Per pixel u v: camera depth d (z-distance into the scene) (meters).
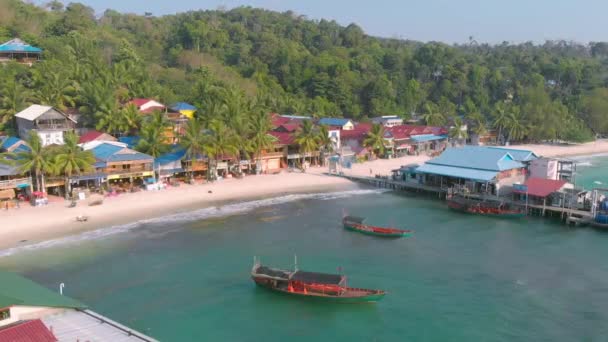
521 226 88.06
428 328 52.38
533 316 54.88
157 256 70.81
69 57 153.00
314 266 68.19
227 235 80.50
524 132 194.25
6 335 38.47
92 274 64.25
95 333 42.47
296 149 136.62
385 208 99.88
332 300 57.84
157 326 52.00
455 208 98.56
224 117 124.19
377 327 52.50
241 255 71.81
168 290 60.34
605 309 56.44
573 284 62.94
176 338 49.88
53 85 125.69
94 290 59.78
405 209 99.31
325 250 74.50
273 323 53.25
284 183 117.50
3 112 117.44
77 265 67.00
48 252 71.19
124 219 86.88
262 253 72.69
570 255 73.25
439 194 108.69
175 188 107.69
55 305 45.50
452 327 52.53
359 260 70.56
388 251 74.44
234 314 55.00
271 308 56.53
